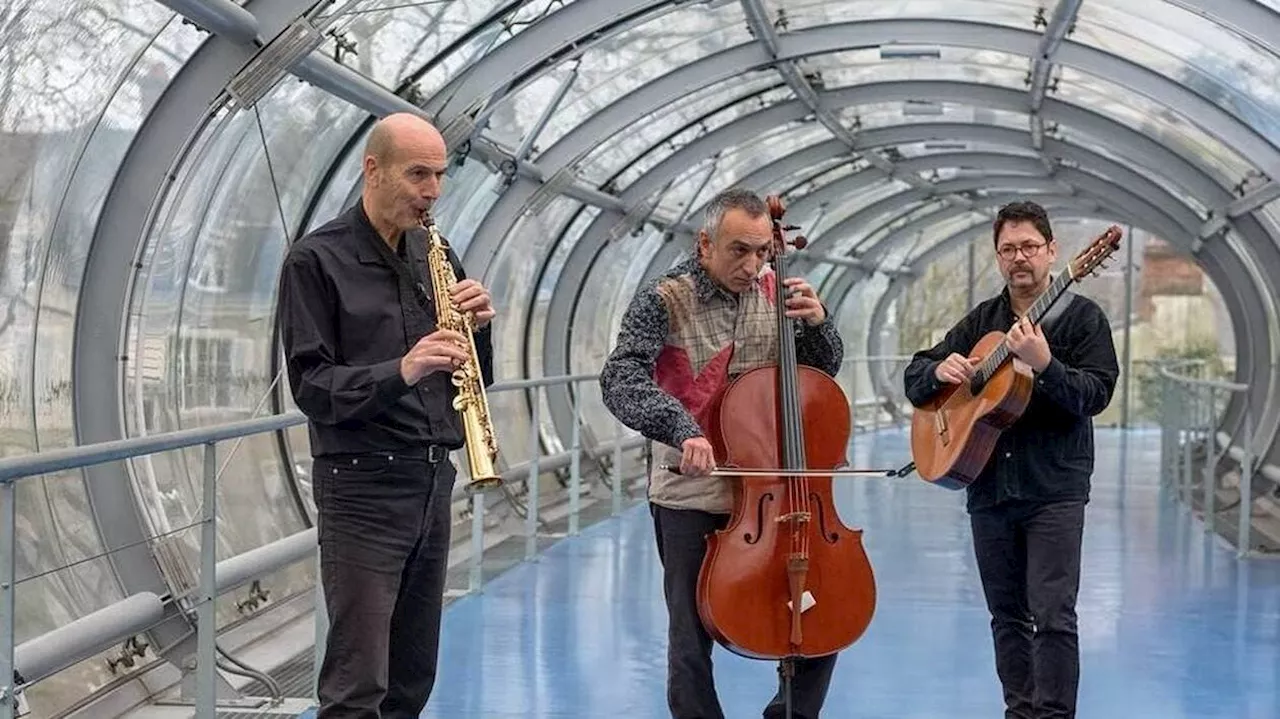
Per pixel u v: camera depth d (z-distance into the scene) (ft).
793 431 12.14
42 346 18.90
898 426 76.84
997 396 13.55
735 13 29.81
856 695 19.19
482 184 33.27
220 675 19.36
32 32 17.26
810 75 37.60
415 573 11.96
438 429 11.58
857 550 12.34
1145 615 24.44
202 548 14.97
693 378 12.76
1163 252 83.51
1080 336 14.10
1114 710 18.56
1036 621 13.97
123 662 18.97
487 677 19.98
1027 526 14.23
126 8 17.78
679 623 12.65
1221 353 82.79
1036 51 31.09
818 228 63.52
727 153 44.24
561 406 43.14
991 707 18.65
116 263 18.69
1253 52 26.89
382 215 11.36
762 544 12.08
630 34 29.40
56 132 18.56
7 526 11.07
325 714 11.15
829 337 13.14
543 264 41.91
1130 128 38.09
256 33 18.34
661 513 12.92
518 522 35.78
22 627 18.42
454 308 11.55
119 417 18.65
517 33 25.98
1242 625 23.66
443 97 26.16
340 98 22.77
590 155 35.81
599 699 18.92
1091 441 14.20
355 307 11.26
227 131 22.29
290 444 26.91
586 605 24.90
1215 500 40.86
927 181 59.47
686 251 51.83
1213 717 18.24
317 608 18.71
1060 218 73.36
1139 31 28.53
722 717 12.81
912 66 36.81
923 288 90.68
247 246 25.30
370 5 21.12
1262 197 34.94
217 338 24.72
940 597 25.96
